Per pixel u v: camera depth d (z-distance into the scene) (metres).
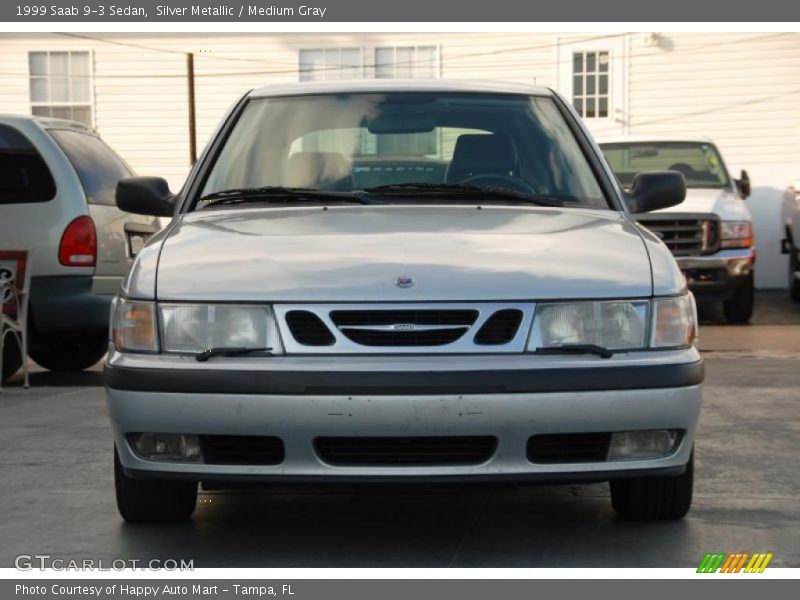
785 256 20.50
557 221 4.77
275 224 4.71
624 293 4.18
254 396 4.00
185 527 4.75
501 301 4.10
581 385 4.00
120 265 9.17
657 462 4.12
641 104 20.72
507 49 20.73
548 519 4.82
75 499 5.24
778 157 20.58
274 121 5.47
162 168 21.34
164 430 4.09
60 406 7.75
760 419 7.03
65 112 21.41
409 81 5.71
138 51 21.20
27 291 8.52
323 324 4.09
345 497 5.22
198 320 4.16
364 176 5.25
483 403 3.96
